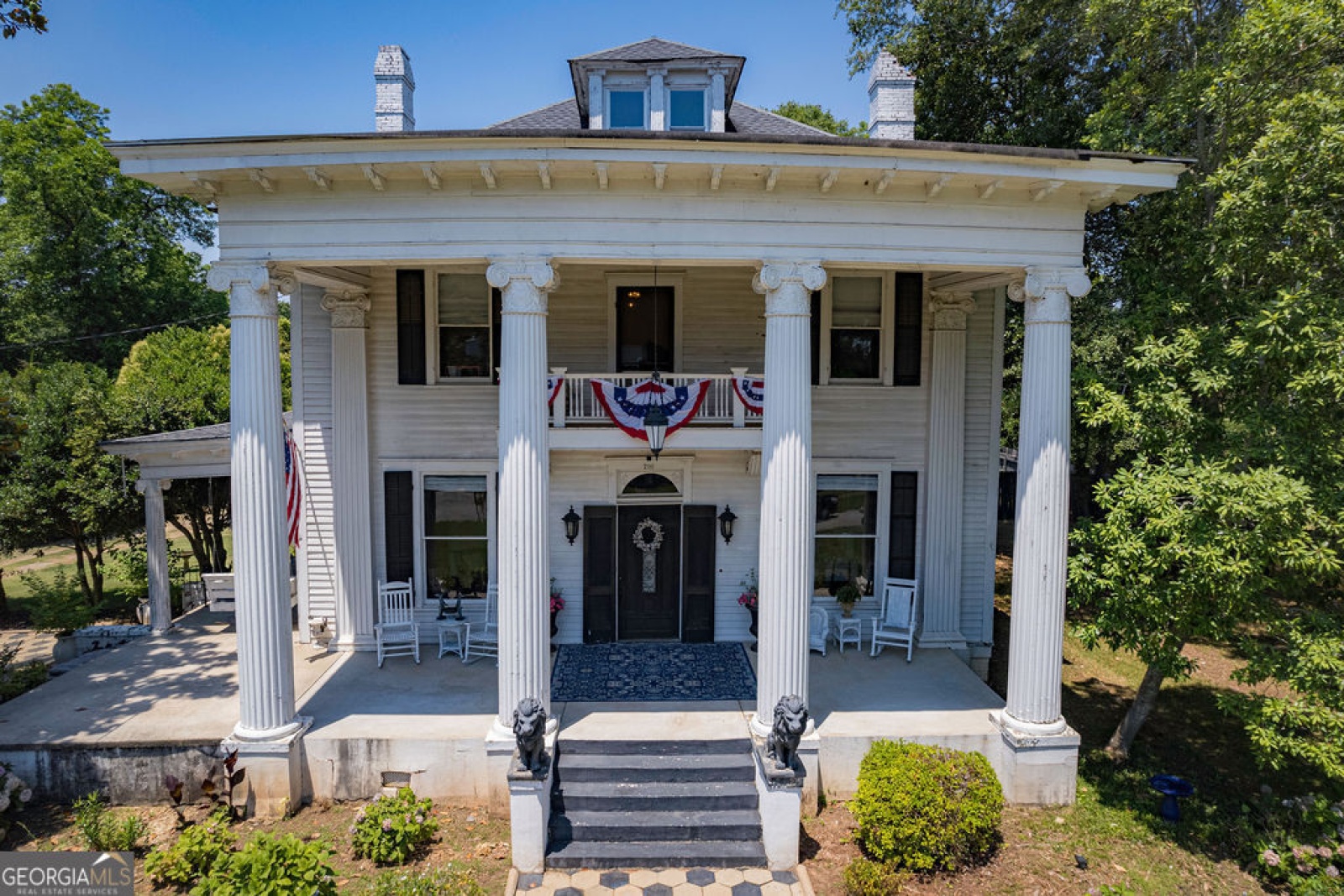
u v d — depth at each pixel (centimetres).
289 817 923
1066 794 959
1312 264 912
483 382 1281
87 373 2336
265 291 916
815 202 912
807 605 931
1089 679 1363
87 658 1277
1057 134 1805
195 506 1880
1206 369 930
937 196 923
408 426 1287
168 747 946
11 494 1688
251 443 907
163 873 803
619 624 1338
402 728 979
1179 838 898
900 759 887
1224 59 1056
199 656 1283
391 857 840
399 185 895
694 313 1294
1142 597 903
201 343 2927
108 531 1783
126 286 3603
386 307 1273
